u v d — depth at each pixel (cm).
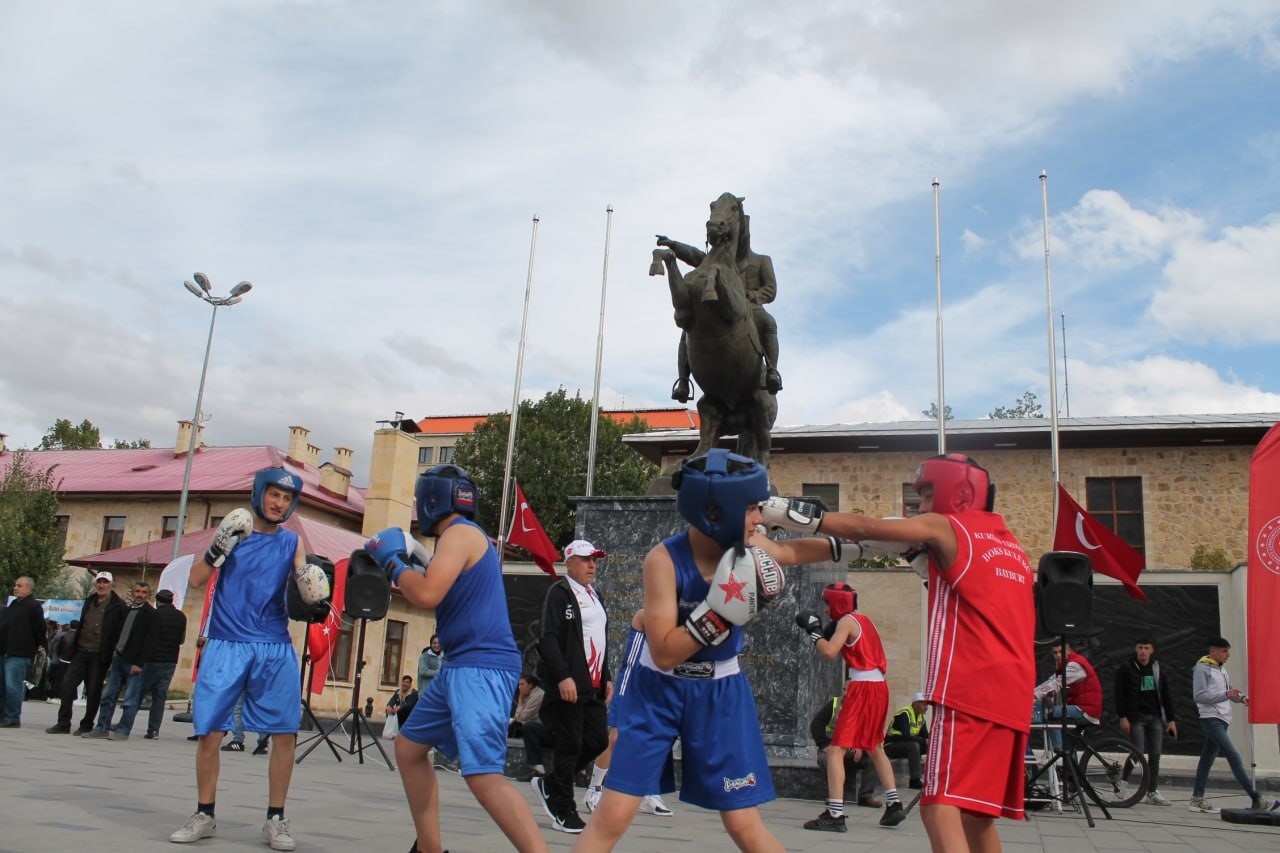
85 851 477
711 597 340
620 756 357
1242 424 2753
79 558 3691
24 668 1350
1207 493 2822
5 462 4656
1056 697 1134
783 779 978
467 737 429
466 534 452
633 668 370
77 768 848
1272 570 977
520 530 1648
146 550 3409
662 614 353
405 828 631
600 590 1129
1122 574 1357
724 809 355
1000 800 385
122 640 1308
